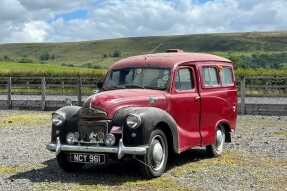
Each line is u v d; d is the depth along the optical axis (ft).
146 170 27.09
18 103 85.76
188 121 30.96
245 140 44.27
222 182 26.81
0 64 268.82
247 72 137.49
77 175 29.04
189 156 35.09
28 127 56.08
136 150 26.16
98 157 27.40
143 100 28.27
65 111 29.07
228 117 35.81
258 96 97.04
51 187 25.86
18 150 38.78
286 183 26.66
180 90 30.68
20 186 26.14
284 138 45.75
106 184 26.48
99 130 27.27
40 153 37.27
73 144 28.04
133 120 26.35
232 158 34.45
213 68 34.55
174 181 27.02
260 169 30.48
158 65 30.83
